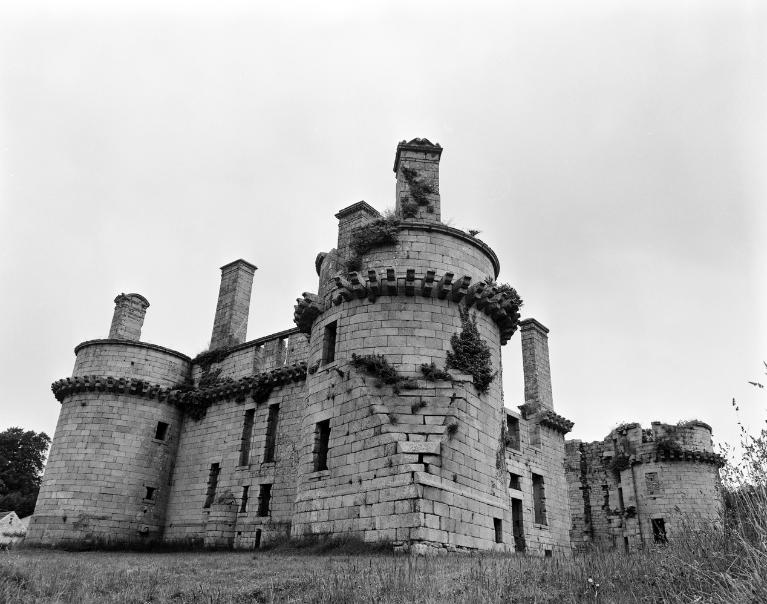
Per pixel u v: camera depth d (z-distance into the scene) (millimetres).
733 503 8352
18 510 60031
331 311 23625
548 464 37188
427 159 25297
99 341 35719
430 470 18594
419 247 23031
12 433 64125
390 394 20484
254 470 30484
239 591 10078
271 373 31578
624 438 43156
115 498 32781
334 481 20484
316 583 10180
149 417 34906
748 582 6801
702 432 40781
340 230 26234
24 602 9000
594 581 8508
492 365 23062
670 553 9516
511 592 8977
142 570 12805
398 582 9484
